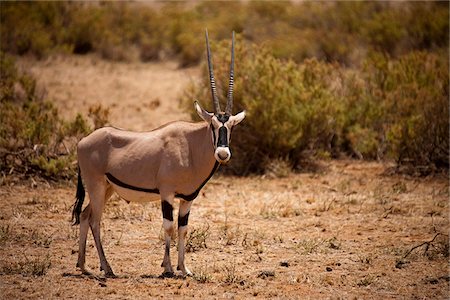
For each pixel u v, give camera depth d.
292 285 26.81
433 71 56.53
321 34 90.25
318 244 32.44
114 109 62.66
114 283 26.33
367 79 58.34
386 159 51.44
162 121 59.44
